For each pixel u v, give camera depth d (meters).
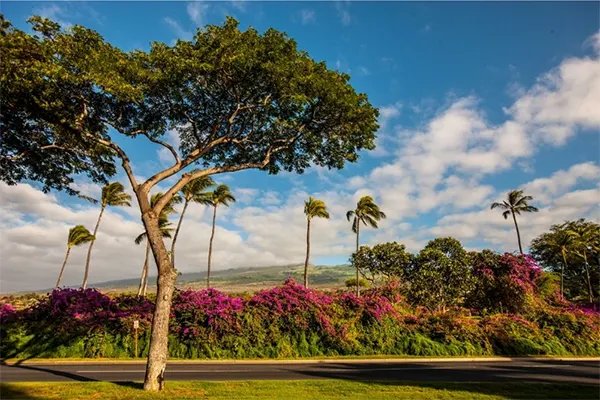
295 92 13.36
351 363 21.02
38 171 16.16
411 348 25.20
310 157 17.22
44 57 11.48
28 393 10.05
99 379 13.91
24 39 11.23
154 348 11.26
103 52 12.48
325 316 25.28
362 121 15.02
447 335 26.09
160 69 13.29
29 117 13.85
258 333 23.91
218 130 15.92
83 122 13.63
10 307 24.42
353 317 26.09
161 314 11.58
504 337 26.61
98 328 23.02
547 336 27.64
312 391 11.05
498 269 34.06
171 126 15.91
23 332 22.81
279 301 25.25
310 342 24.38
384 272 34.72
